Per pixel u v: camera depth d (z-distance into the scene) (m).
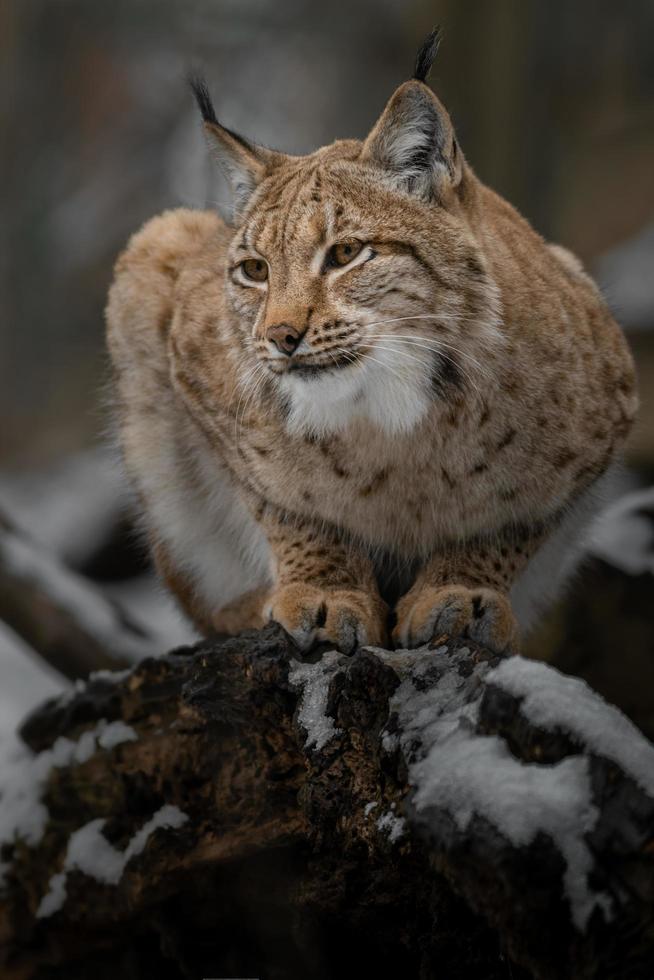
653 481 20.94
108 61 45.84
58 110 45.66
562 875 6.62
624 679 14.27
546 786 6.82
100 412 13.84
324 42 44.81
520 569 10.29
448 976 8.04
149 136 46.81
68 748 10.48
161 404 12.27
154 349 12.30
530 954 6.74
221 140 10.66
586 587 14.30
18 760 11.22
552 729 6.95
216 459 11.47
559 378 9.98
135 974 10.41
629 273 25.77
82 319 45.66
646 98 37.94
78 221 46.66
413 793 7.23
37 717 10.84
